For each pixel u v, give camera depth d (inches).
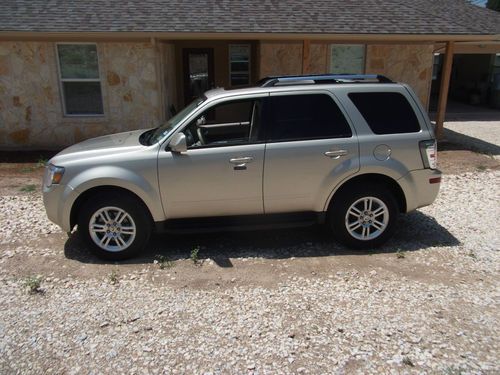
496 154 414.9
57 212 184.1
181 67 546.9
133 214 184.7
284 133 185.9
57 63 413.7
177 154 181.3
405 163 189.8
